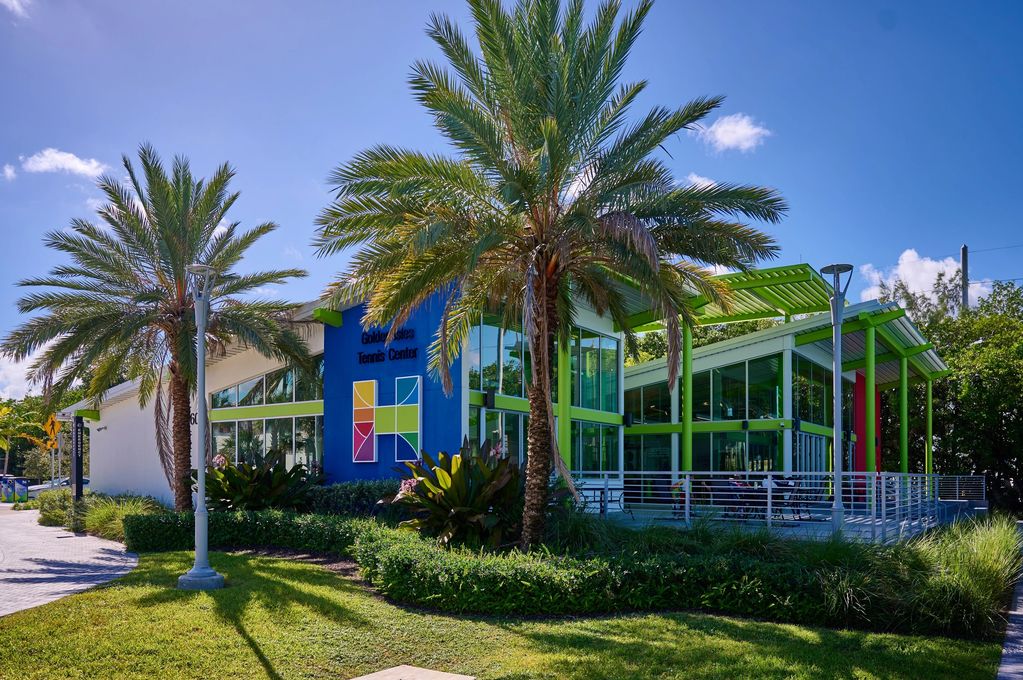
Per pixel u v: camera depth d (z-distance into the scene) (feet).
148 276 65.77
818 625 32.12
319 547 52.80
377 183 40.88
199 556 39.58
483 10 40.24
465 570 34.73
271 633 29.86
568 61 42.09
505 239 43.91
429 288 46.32
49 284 64.23
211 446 86.02
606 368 83.05
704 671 25.08
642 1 40.78
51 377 61.62
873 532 43.73
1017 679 24.04
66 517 82.12
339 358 69.87
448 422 62.23
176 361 65.87
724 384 90.02
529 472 43.24
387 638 29.58
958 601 30.30
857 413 116.78
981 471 127.13
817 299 78.23
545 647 28.27
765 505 58.29
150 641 28.43
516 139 43.65
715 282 48.01
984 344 129.08
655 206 41.39
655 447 96.07
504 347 68.64
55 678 24.63
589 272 48.88
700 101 41.73
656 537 42.50
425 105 40.68
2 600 36.45
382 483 59.88
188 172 65.16
